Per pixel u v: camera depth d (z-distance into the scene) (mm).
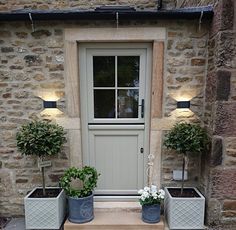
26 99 2969
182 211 2762
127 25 2861
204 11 2691
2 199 3100
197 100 2979
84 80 3066
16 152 3039
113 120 3150
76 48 2910
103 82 3107
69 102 2973
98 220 2865
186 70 2936
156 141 3029
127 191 3275
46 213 2756
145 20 2848
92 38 2875
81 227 2785
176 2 4133
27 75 2938
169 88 2965
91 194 2873
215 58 2654
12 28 2871
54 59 2922
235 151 2719
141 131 3166
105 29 2863
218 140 2697
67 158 3062
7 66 2920
